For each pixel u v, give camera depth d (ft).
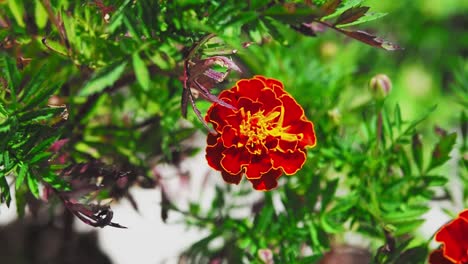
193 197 2.24
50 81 1.86
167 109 1.98
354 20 1.66
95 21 1.75
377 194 2.00
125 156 1.97
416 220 1.95
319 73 2.21
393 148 2.01
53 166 1.73
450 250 1.73
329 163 2.04
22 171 1.70
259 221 1.98
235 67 1.63
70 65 1.91
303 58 2.24
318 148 2.02
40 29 1.78
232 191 2.10
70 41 1.74
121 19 1.65
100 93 1.88
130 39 1.69
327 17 1.68
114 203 1.96
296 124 1.71
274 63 2.17
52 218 2.10
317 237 1.97
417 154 2.00
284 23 1.62
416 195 2.01
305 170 2.03
